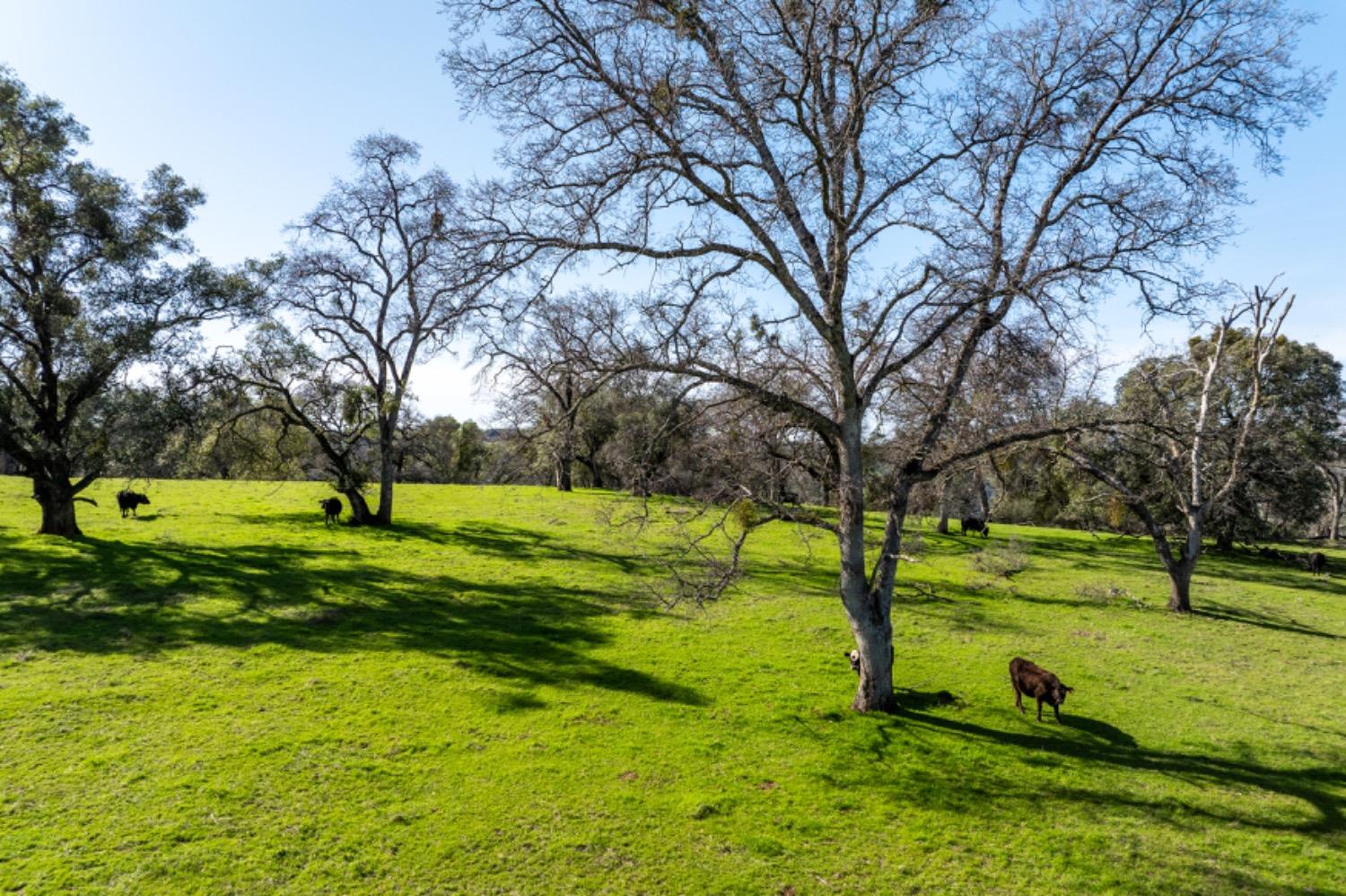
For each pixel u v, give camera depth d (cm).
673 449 1466
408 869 1008
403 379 3819
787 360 1483
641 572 3086
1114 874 1042
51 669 1686
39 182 2902
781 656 2038
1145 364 2712
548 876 1004
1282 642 2439
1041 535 5209
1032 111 1510
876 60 1329
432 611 2369
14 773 1212
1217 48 1432
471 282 1311
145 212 3053
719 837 1113
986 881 1020
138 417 2853
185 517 3803
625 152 1326
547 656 1962
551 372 1382
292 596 2447
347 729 1447
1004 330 1445
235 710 1513
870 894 984
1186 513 2862
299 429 4081
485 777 1278
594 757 1366
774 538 4103
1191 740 1543
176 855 1010
